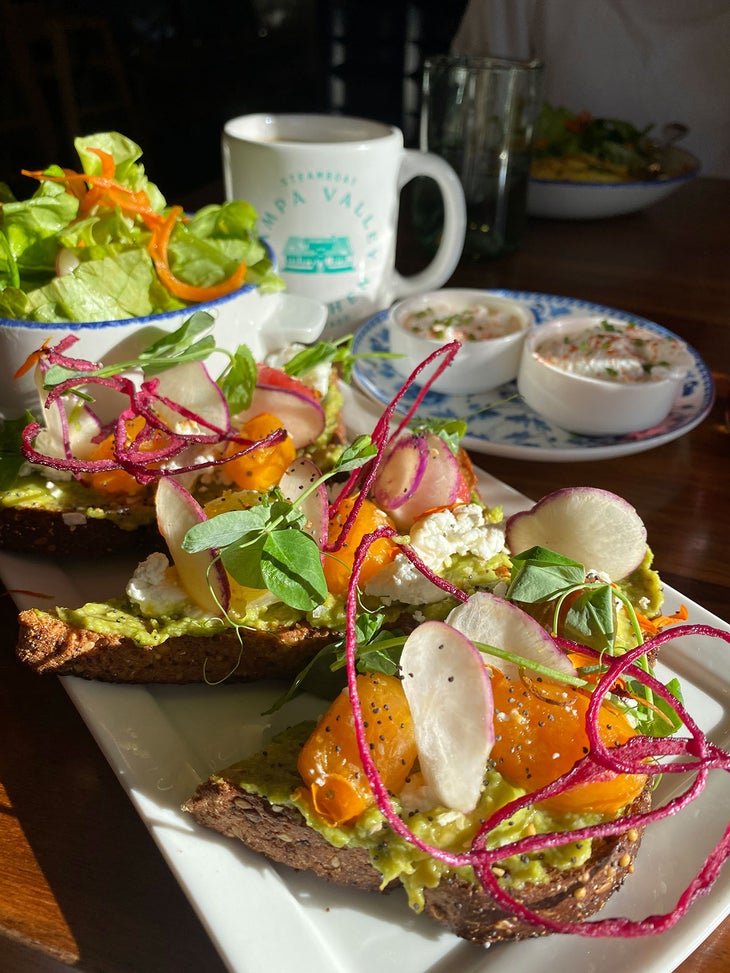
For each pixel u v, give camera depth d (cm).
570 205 51
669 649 22
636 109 71
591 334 33
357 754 16
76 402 23
